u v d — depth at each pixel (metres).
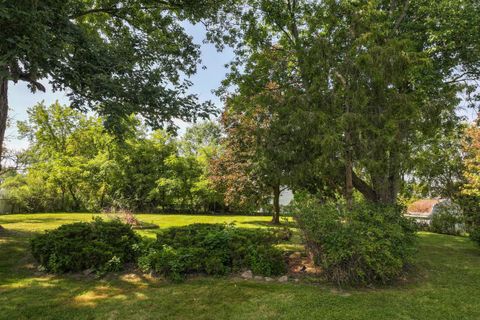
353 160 5.97
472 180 12.24
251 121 11.36
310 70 6.47
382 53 5.57
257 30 10.23
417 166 5.88
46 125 24.73
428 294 4.80
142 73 7.19
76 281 5.13
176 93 7.33
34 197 21.06
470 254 8.23
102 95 6.25
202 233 6.38
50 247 5.67
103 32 10.44
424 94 7.28
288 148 6.43
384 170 5.70
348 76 6.07
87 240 6.01
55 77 6.06
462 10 7.91
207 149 23.39
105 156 22.20
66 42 6.01
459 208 13.71
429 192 15.23
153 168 22.77
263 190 13.63
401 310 4.11
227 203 15.12
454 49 8.35
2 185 20.88
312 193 7.47
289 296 4.52
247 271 5.53
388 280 5.32
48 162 22.58
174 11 10.02
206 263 5.46
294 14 9.56
